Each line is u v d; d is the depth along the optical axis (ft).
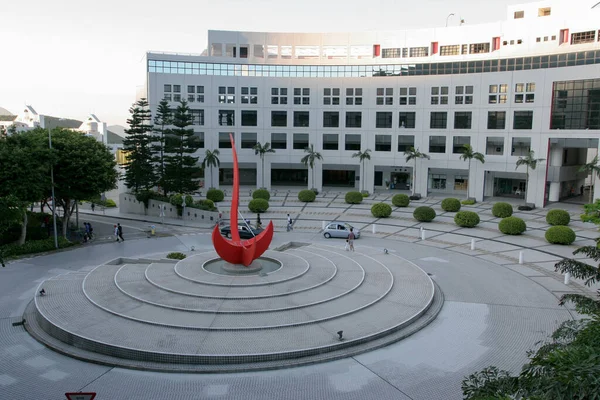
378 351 54.24
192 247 102.94
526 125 164.66
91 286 70.95
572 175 177.06
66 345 54.80
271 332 55.77
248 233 121.08
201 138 199.82
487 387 28.27
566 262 46.44
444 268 91.86
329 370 49.67
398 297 69.67
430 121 184.75
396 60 197.47
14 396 44.68
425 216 136.15
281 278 72.90
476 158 169.99
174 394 44.83
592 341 32.07
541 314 66.85
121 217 153.58
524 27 176.65
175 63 196.13
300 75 201.87
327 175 226.79
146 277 73.87
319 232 127.24
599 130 150.20
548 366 25.88
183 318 58.59
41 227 122.21
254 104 199.93
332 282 73.61
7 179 96.78
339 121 197.16
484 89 172.86
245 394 44.96
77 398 31.14
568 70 154.30
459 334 59.62
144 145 161.79
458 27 189.16
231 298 64.64
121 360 50.78
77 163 108.58
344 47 202.69
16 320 63.36
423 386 46.88
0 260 54.29
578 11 167.02
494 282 82.48
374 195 190.80
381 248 108.88
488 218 142.31
